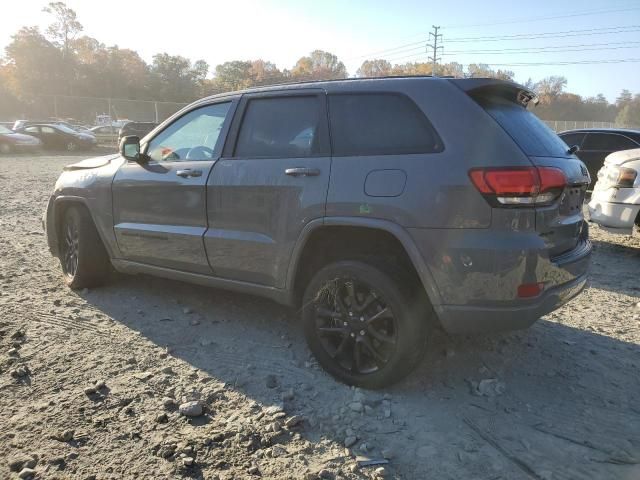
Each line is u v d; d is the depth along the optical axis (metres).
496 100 3.27
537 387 3.42
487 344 4.03
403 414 3.06
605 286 5.71
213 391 3.26
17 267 5.77
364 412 3.07
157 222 4.28
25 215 9.26
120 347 3.84
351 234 3.36
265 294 3.74
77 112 42.66
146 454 2.66
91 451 2.67
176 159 4.28
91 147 29.84
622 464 2.66
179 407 3.04
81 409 3.02
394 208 3.04
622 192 6.88
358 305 3.27
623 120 104.12
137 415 2.99
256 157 3.73
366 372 3.29
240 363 3.65
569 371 3.65
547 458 2.70
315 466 2.61
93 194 4.72
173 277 4.34
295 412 3.06
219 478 2.50
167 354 3.75
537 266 2.88
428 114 3.09
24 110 75.56
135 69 84.81
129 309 4.57
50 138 28.92
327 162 3.34
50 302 4.68
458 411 3.12
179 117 4.39
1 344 3.80
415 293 3.15
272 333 4.16
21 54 74.69
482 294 2.89
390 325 3.18
